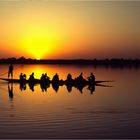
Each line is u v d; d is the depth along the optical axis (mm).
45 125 14102
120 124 14414
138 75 51438
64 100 21781
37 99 22266
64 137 12359
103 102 20844
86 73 57875
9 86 32156
